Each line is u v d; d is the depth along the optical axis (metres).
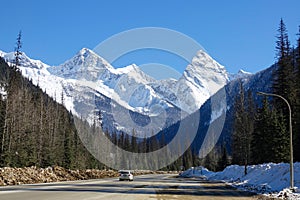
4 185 39.50
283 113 57.25
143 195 26.67
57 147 71.62
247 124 59.97
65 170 61.78
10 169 46.03
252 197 27.64
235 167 68.31
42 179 49.31
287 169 38.94
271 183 38.56
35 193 26.25
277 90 58.62
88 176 67.94
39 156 63.44
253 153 62.12
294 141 53.12
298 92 55.75
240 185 44.53
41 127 66.56
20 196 23.58
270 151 55.25
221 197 27.39
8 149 53.25
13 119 57.59
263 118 58.84
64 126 80.06
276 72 60.12
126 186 38.25
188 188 37.75
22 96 68.00
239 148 70.06
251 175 49.72
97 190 30.81
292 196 27.06
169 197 25.84
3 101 57.66
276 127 54.75
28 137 61.97
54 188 32.56
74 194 25.95
